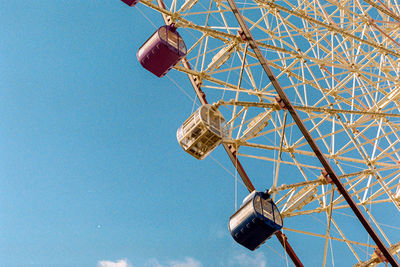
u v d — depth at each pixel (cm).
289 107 1942
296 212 2336
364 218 1830
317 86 2688
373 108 2942
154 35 2188
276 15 2625
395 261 1809
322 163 1889
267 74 1953
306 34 2955
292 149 2480
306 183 2119
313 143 1889
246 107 2222
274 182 1989
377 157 2759
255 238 1928
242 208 1917
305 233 2181
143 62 2241
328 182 2186
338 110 2347
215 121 2102
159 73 2297
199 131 2055
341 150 2712
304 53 2622
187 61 2548
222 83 2525
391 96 2927
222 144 2294
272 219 1920
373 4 2722
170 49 2173
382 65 3131
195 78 2491
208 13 2478
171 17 2294
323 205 2402
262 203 1936
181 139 2097
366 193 2669
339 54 3092
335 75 2836
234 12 1977
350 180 2744
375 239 1841
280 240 2222
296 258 2217
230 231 1934
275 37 2694
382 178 2616
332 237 2262
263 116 2355
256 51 1944
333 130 2641
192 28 2302
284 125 2022
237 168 2256
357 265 2314
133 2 2238
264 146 2316
